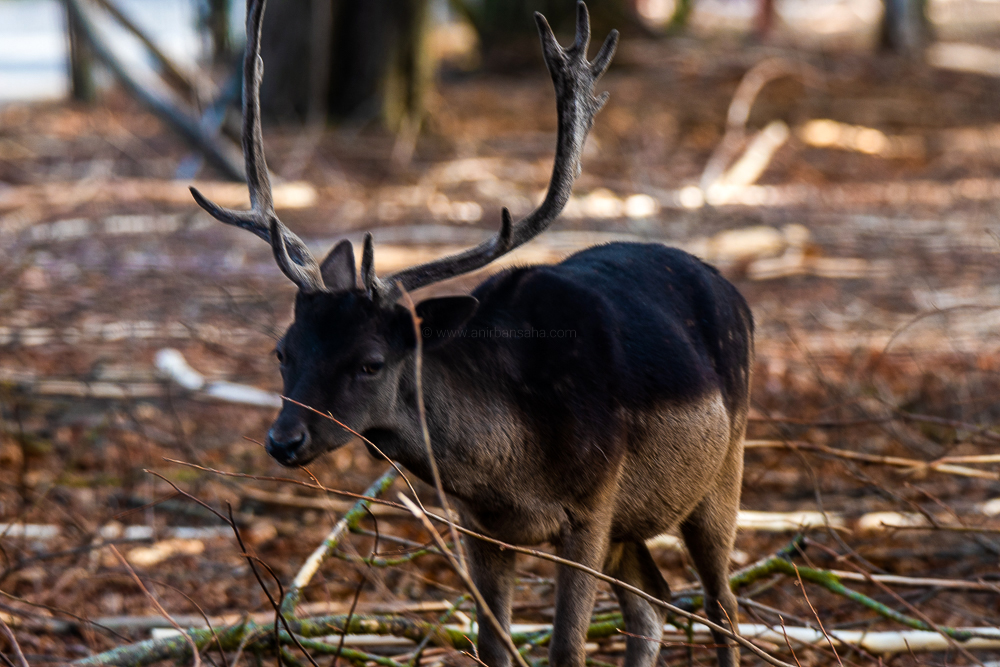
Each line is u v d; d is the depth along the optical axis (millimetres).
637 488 6883
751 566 8203
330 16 27453
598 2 38281
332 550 8008
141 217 20359
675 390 6809
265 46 27688
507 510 6605
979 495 10719
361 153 25625
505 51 36156
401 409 6363
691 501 7133
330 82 27766
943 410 12242
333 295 6234
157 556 9656
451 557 5289
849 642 7641
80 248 18375
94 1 23594
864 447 11500
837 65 36875
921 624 7688
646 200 21922
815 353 13922
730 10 56656
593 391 6488
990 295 16047
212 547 9859
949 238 19094
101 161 24953
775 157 26312
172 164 24750
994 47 44875
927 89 34000
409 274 6492
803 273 17484
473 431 6379
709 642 8023
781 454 11500
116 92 33250
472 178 24062
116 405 12539
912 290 16469
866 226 20031
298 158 24734
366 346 6121
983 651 8070
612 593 8484
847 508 10453
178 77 24984
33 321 14945
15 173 23938
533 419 6426
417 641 7648
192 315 15266
